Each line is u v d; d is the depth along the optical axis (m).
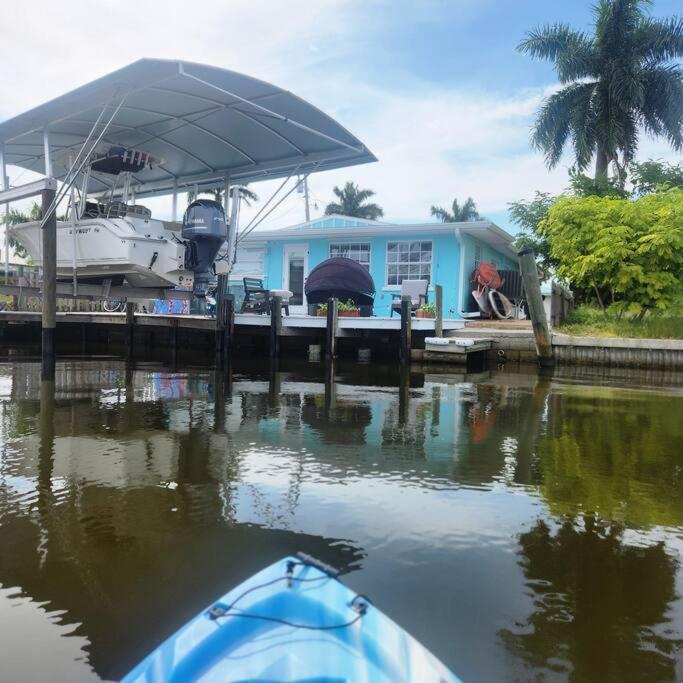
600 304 14.13
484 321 15.42
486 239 18.23
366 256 17.80
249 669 1.48
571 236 13.74
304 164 12.69
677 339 12.11
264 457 4.66
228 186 13.91
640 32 20.77
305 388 8.59
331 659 1.51
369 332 13.73
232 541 3.07
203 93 9.91
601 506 3.68
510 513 3.53
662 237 12.27
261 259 19.09
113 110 10.49
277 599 1.78
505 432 5.73
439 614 2.42
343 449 4.96
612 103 20.86
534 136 22.31
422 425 6.00
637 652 2.22
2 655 2.15
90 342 18.03
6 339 17.52
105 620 2.38
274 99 10.19
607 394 8.41
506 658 2.16
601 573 2.80
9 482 3.95
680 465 4.63
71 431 5.46
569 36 21.28
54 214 9.37
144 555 2.91
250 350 15.56
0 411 6.39
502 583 2.68
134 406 6.80
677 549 3.08
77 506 3.54
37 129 10.67
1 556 2.88
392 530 3.24
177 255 12.46
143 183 15.01
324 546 3.03
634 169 19.78
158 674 1.51
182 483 3.98
